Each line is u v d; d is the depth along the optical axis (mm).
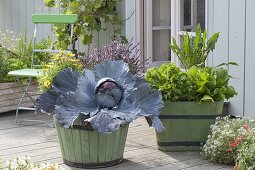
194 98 4637
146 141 5133
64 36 7484
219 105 4684
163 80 4703
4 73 6496
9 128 5820
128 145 4992
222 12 5762
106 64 4414
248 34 5461
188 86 4645
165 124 4672
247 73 5500
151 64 7023
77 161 4293
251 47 5430
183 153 4699
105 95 4168
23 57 6945
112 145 4273
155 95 4363
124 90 4285
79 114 4129
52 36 8711
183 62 5098
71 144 4270
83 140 4211
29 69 6176
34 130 5719
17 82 6547
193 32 6191
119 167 4316
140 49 7137
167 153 4707
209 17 5945
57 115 4121
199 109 4637
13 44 8242
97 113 4109
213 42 5012
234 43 5633
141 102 4340
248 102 5508
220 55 5824
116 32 7379
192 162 4426
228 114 5742
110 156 4305
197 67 4812
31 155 4688
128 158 4566
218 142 4320
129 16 7266
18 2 9539
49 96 4352
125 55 5184
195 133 4695
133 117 4074
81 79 4258
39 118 6371
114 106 4223
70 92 4219
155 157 4590
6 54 6738
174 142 4727
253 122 4523
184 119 4660
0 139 5293
